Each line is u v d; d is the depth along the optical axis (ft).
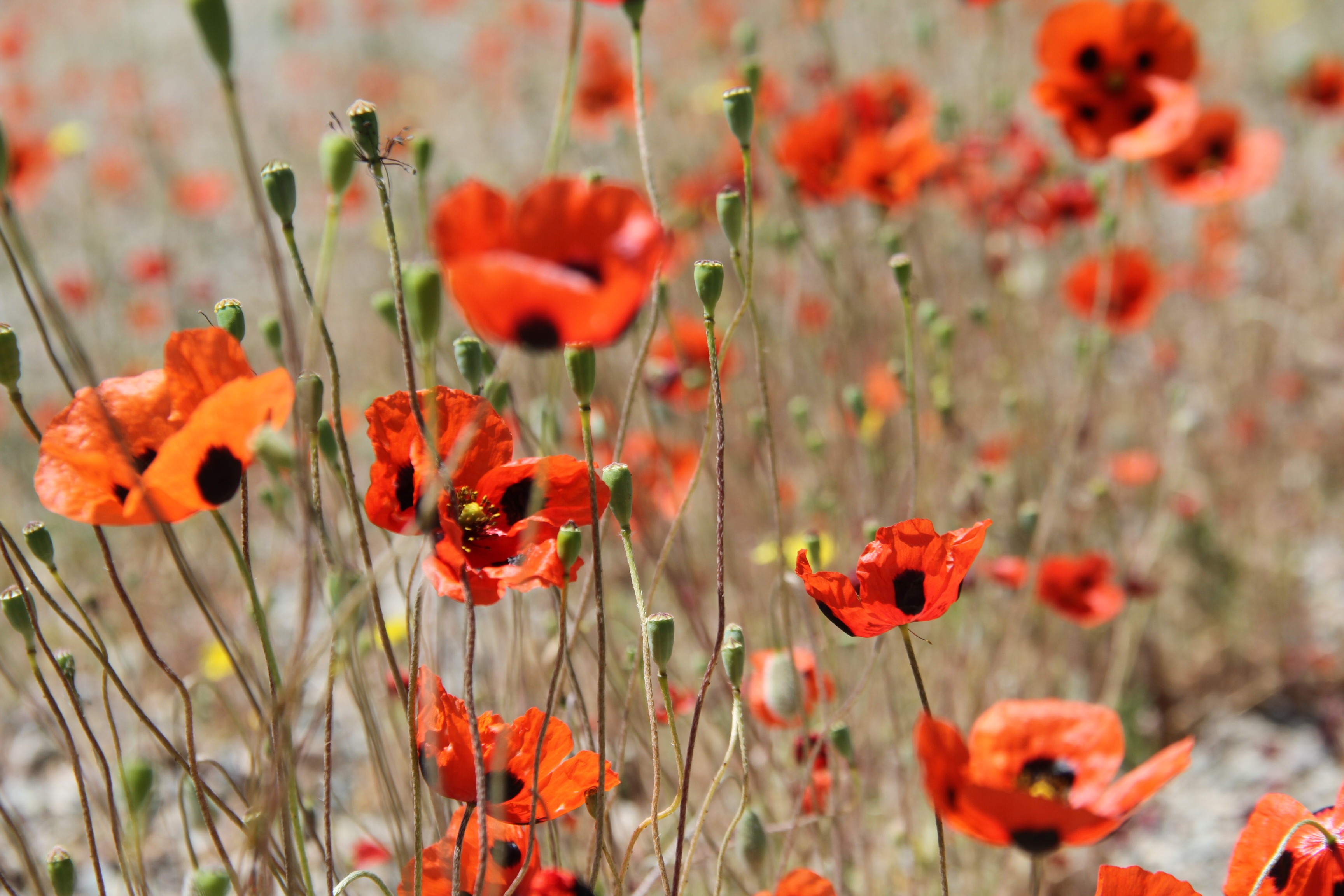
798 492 11.88
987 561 9.88
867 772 8.52
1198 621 12.87
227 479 3.87
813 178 11.73
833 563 9.89
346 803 9.84
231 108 3.29
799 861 7.32
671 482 8.05
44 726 7.13
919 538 4.37
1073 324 15.64
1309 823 4.40
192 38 37.09
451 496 4.00
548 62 27.04
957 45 21.17
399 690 4.37
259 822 3.94
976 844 8.82
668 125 19.36
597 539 4.10
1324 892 4.61
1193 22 26.23
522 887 4.91
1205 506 13.41
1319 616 13.23
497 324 3.15
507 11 30.40
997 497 11.98
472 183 3.40
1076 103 9.52
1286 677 12.30
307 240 20.92
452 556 3.89
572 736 5.71
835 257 13.07
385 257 16.66
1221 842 10.42
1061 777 5.08
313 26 31.55
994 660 10.07
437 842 5.19
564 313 3.10
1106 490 11.19
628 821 8.08
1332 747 11.53
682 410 10.20
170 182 20.40
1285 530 13.56
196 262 22.50
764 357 5.60
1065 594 9.84
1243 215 18.06
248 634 9.61
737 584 9.54
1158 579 12.43
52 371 18.31
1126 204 12.66
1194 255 17.37
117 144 27.78
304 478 3.59
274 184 3.97
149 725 4.74
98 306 18.72
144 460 4.23
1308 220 17.30
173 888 8.56
